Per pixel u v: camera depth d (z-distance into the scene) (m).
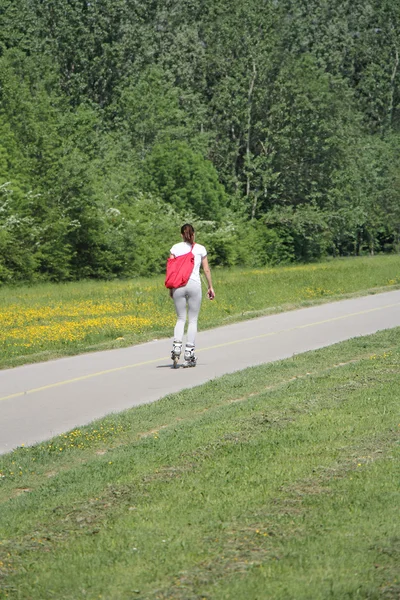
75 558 15.28
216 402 30.47
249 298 75.25
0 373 39.78
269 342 48.25
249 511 17.28
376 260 169.00
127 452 23.16
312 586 13.35
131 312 67.06
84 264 136.88
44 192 133.62
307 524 16.19
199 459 21.78
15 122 148.62
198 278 39.97
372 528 15.78
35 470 22.75
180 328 40.00
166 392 33.78
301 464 20.56
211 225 171.38
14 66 175.62
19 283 120.62
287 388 31.61
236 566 14.39
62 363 42.47
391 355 39.19
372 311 64.69
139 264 142.25
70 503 18.88
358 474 19.33
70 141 145.25
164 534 16.27
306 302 70.56
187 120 196.12
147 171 183.25
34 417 29.89
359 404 27.62
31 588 14.15
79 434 26.14
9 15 190.12
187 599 13.22
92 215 135.75
